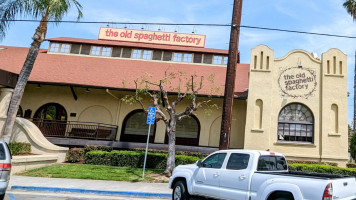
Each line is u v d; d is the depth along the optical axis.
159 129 19.50
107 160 14.84
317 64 16.78
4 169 7.42
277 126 16.34
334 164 15.08
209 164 7.48
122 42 24.67
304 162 15.23
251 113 16.36
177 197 8.00
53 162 15.01
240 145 18.20
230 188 6.55
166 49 22.98
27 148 14.88
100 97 20.25
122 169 13.66
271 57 17.09
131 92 19.81
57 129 19.41
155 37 24.88
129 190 9.69
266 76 16.81
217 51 22.81
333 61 16.66
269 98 16.44
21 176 11.73
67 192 9.55
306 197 5.18
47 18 13.88
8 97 16.41
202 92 18.08
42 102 20.34
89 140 17.28
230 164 6.88
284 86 16.75
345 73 16.34
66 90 20.44
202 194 7.25
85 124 19.84
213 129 19.03
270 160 6.75
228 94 10.98
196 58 22.67
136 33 25.11
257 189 5.96
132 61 22.89
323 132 15.77
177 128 19.77
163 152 16.25
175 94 17.77
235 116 18.72
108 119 20.02
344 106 15.94
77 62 22.23
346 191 5.46
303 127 16.36
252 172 6.25
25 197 8.47
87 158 15.02
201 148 16.55
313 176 5.59
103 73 20.56
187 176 7.80
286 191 5.47
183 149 16.67
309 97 16.44
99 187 10.02
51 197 8.63
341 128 15.70
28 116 20.02
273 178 5.77
